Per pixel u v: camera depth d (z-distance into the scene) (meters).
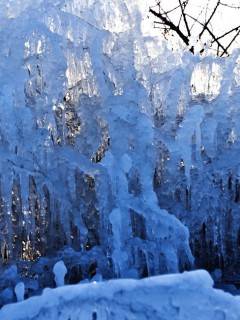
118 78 3.33
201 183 3.17
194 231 3.10
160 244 2.76
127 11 3.58
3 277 2.57
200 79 3.56
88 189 3.00
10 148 2.85
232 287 2.78
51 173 2.88
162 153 3.19
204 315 1.59
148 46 3.59
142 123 2.99
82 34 3.38
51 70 3.12
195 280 1.62
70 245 2.92
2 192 2.84
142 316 1.61
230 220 3.18
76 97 3.28
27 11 3.35
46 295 1.64
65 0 3.54
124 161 2.81
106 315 1.63
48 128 3.10
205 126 3.23
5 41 3.16
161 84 3.39
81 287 1.65
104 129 3.18
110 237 2.77
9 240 2.82
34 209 2.90
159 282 1.63
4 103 2.82
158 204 3.10
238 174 3.20
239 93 3.36
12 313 1.61
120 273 2.69
